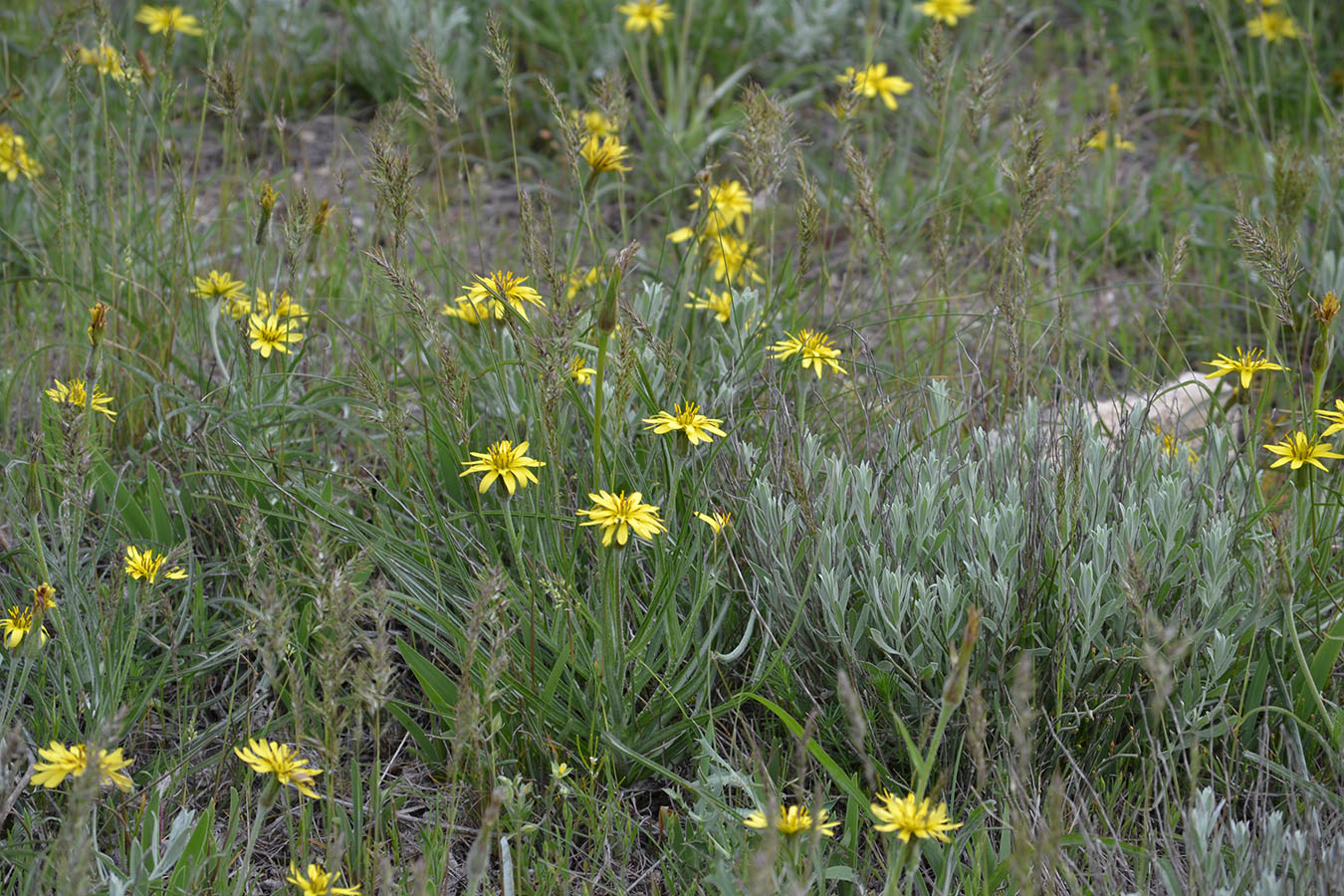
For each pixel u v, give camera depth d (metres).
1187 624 2.52
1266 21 5.68
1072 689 2.45
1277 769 2.30
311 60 6.12
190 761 2.59
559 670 2.46
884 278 3.61
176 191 3.64
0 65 5.63
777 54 6.43
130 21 5.54
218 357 3.35
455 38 6.11
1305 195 3.82
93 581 2.74
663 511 2.84
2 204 4.53
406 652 2.52
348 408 3.49
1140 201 5.07
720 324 3.53
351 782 2.38
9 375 3.56
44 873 2.08
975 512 2.68
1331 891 2.01
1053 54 6.64
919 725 2.56
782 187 5.53
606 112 3.65
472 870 1.88
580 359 2.86
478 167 4.82
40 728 2.48
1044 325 3.86
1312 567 2.61
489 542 2.70
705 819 2.24
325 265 4.10
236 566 2.91
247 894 2.27
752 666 2.76
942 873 2.21
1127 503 2.70
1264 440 3.53
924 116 5.82
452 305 3.76
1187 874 2.22
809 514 2.45
